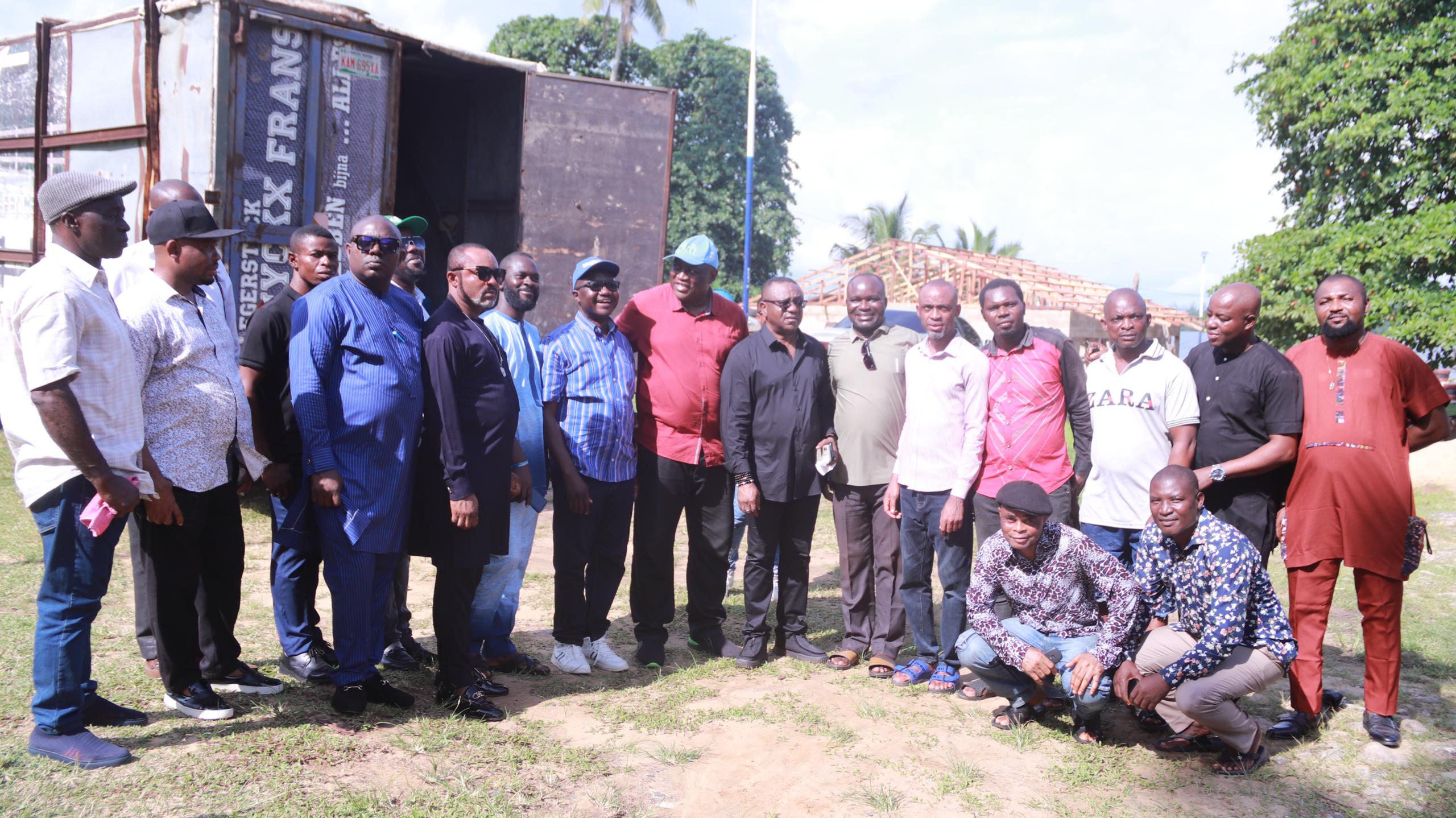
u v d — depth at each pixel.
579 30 31.16
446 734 3.76
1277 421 4.15
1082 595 4.10
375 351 3.78
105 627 4.83
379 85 7.65
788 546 5.10
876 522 4.95
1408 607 6.20
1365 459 3.98
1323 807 3.52
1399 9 14.13
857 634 5.07
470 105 9.98
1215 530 3.77
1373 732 4.05
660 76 33.06
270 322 4.12
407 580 4.74
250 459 3.83
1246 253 15.45
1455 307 12.93
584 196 8.88
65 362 3.04
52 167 8.27
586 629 4.89
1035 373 4.52
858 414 4.89
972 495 4.68
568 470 4.60
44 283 3.06
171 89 7.07
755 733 4.04
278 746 3.51
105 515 3.18
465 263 4.05
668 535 4.98
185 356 3.57
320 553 4.28
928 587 4.82
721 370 4.97
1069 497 4.60
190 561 3.68
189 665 3.74
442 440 3.86
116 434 3.26
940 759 3.84
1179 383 4.34
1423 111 13.50
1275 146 16.06
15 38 8.53
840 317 27.70
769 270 34.72
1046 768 3.80
